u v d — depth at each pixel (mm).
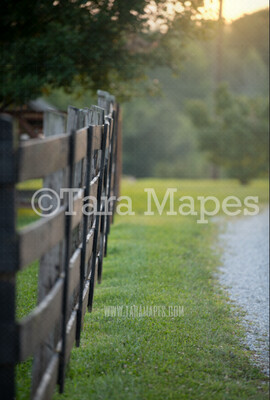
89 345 16531
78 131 12391
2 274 8930
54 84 44688
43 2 39250
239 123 99250
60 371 12734
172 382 14438
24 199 46219
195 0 47281
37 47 40438
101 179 19219
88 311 19891
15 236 8742
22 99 41938
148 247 33906
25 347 9312
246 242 40031
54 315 11211
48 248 10445
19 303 19969
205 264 31578
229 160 100188
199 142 101875
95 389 13375
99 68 46156
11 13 40219
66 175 11805
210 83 199250
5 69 41781
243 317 22297
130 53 49531
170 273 27672
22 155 8812
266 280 29031
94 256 19406
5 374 9117
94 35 43688
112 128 26594
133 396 13227
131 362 15523
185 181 117625
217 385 14562
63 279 12047
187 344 17562
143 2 42969
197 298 23781
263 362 17359
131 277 26203
